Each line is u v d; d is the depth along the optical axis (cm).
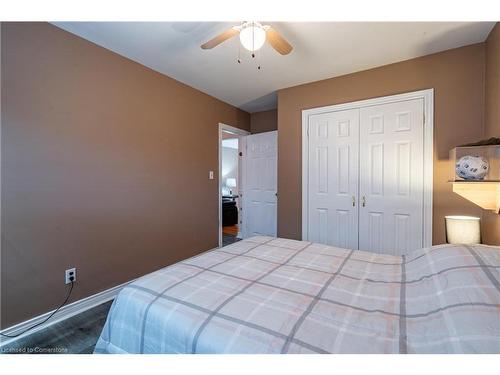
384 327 88
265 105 407
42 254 189
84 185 215
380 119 268
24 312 180
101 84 227
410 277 126
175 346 90
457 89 230
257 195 424
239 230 485
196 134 336
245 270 140
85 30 203
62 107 200
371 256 165
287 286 120
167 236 296
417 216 250
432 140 241
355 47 230
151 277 128
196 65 266
